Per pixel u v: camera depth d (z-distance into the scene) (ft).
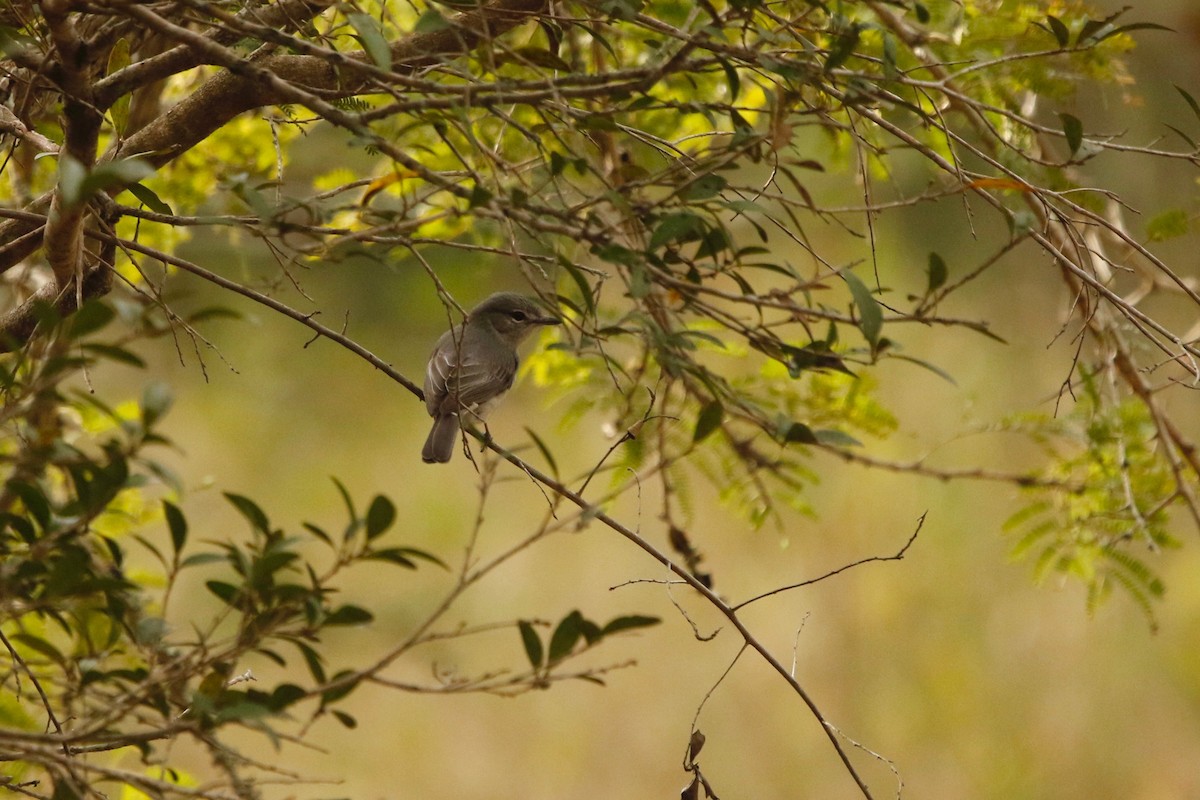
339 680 19.98
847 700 56.95
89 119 17.67
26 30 19.97
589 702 60.08
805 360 21.15
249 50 21.27
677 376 21.81
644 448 30.89
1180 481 29.94
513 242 19.36
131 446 16.37
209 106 21.29
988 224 68.90
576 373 36.11
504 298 38.52
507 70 26.84
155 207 19.66
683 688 59.67
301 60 21.27
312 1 20.18
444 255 62.64
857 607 59.57
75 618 19.27
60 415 27.89
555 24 21.40
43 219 19.75
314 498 78.43
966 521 61.11
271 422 82.74
